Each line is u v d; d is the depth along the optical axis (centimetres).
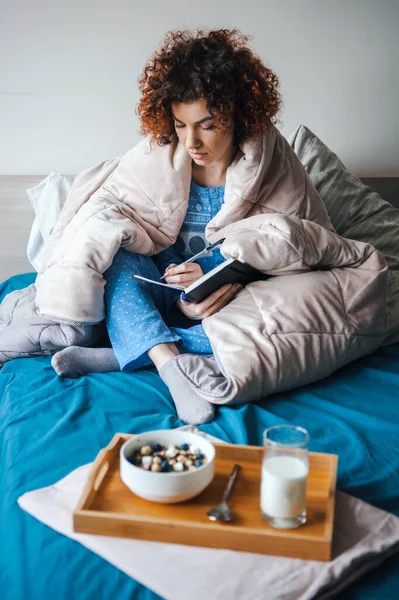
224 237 188
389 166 269
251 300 171
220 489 116
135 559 102
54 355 173
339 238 182
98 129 261
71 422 146
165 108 181
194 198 200
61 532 108
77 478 122
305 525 107
